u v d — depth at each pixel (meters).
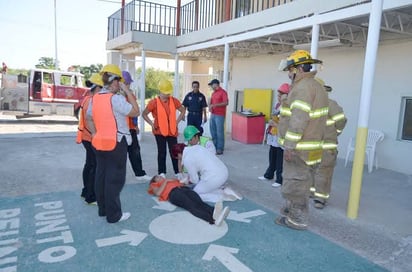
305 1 5.77
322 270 2.92
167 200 4.42
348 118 7.87
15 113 14.00
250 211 4.23
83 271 2.76
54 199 4.44
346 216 4.21
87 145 4.10
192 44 9.58
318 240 3.48
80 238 3.33
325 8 5.39
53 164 6.45
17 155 7.23
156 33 10.12
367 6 4.76
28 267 2.79
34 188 4.90
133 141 5.34
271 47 9.32
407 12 5.34
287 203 4.03
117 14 12.04
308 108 3.34
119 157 3.57
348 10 5.02
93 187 4.17
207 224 3.76
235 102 12.06
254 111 10.62
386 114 7.12
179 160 5.43
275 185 5.35
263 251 3.20
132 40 9.80
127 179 5.47
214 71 13.51
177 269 2.83
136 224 3.69
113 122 3.51
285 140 3.42
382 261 3.11
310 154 3.56
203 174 4.54
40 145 8.55
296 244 3.37
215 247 3.24
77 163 6.59
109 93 3.56
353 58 7.71
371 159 6.85
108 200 3.62
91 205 4.23
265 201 4.65
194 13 10.23
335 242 3.46
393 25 6.22
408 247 3.41
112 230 3.53
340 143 8.10
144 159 7.12
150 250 3.13
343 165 7.21
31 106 14.07
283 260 3.05
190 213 4.04
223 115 8.02
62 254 3.01
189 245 3.26
